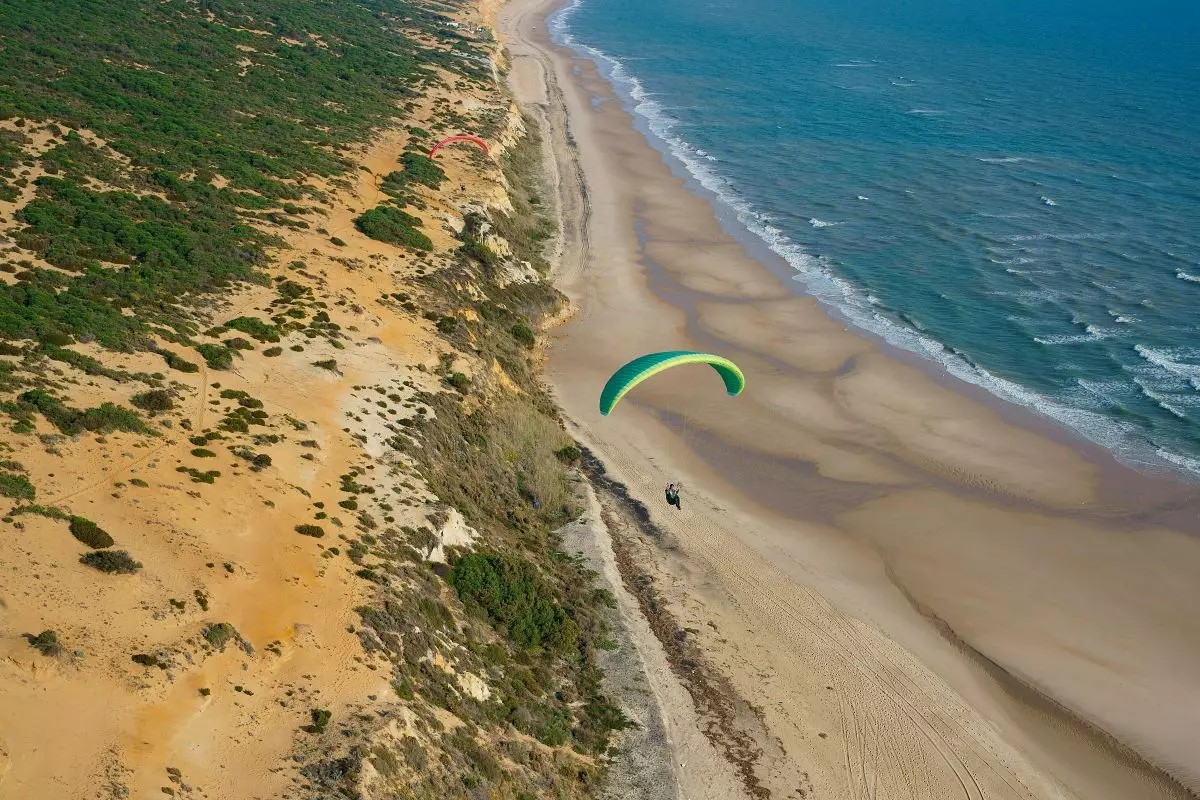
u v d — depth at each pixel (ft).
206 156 218.79
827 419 179.83
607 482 159.02
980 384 192.44
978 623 132.77
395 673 95.71
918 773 109.40
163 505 106.11
